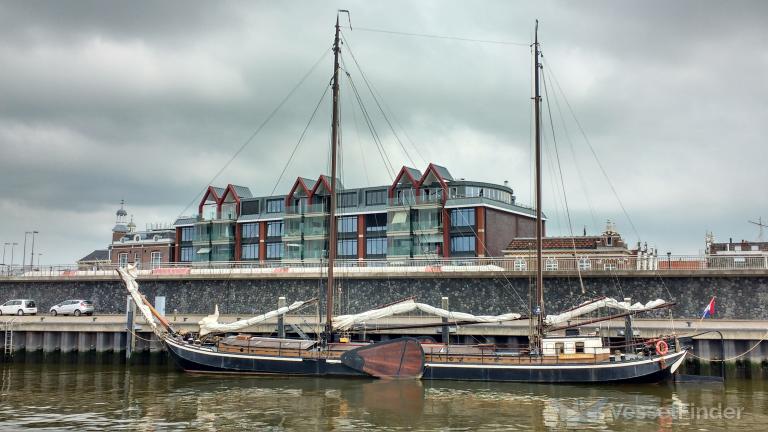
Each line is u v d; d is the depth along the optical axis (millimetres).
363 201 88312
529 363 38875
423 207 81562
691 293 47094
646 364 37406
